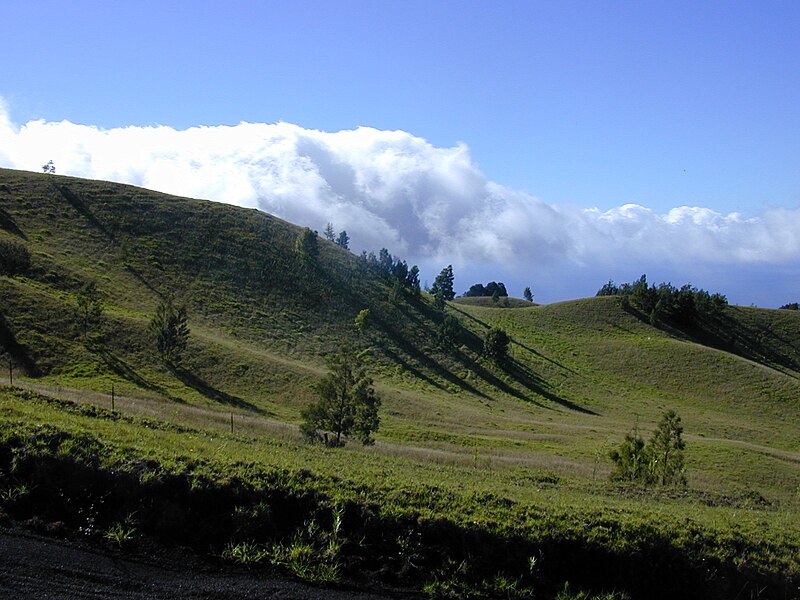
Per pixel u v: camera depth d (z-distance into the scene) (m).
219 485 11.05
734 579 12.07
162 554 9.56
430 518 11.39
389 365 79.50
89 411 18.95
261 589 9.09
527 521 12.06
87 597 8.05
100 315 58.91
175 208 101.75
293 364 64.81
